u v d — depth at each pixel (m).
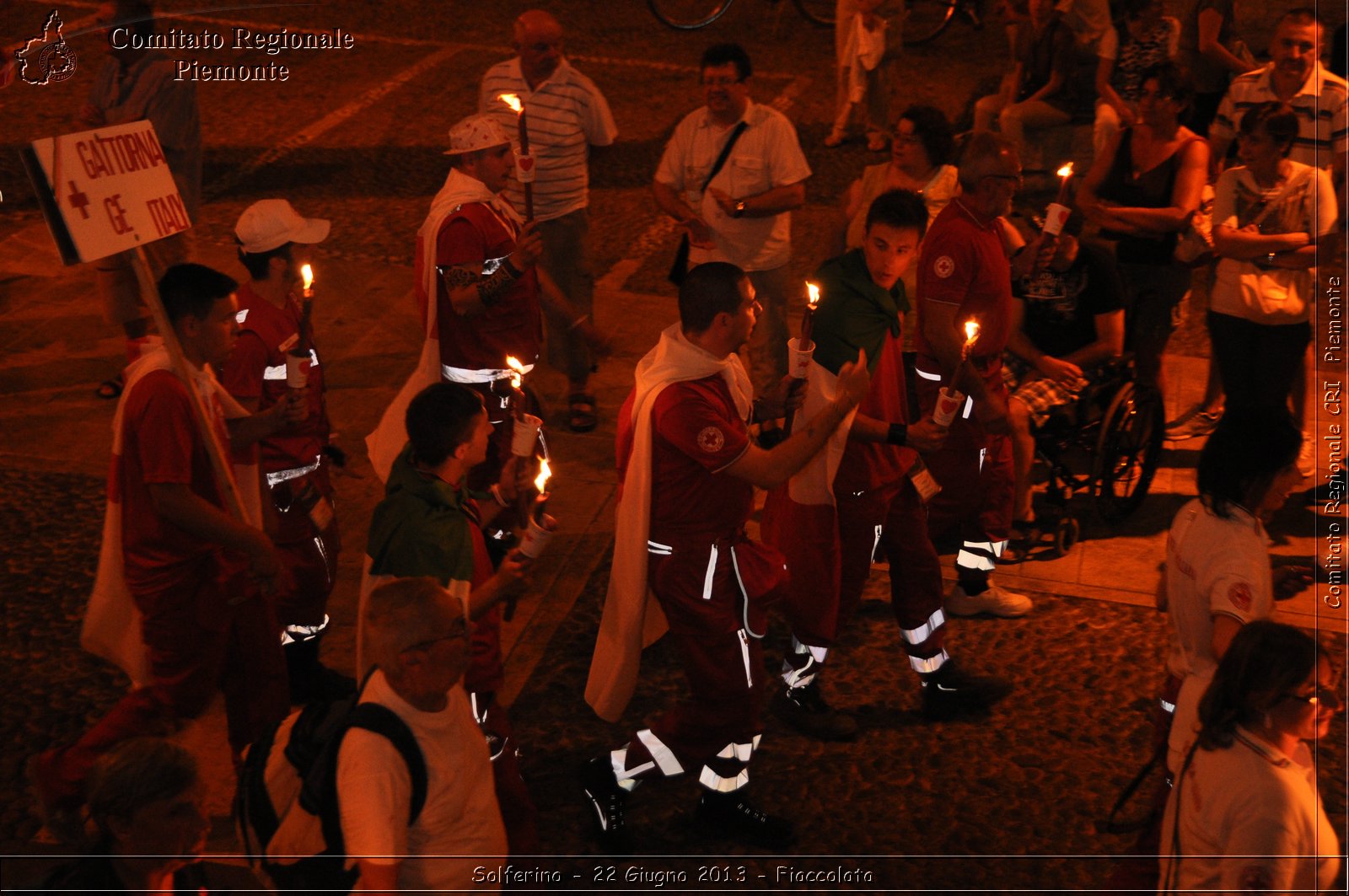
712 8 24.27
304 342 6.77
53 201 5.88
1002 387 8.73
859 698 8.40
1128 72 14.52
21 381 12.08
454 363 8.80
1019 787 7.58
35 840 6.91
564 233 11.27
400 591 4.84
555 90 10.91
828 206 16.22
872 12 17.09
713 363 6.47
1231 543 5.75
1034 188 15.09
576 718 8.14
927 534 8.66
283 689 7.19
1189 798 5.08
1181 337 13.41
